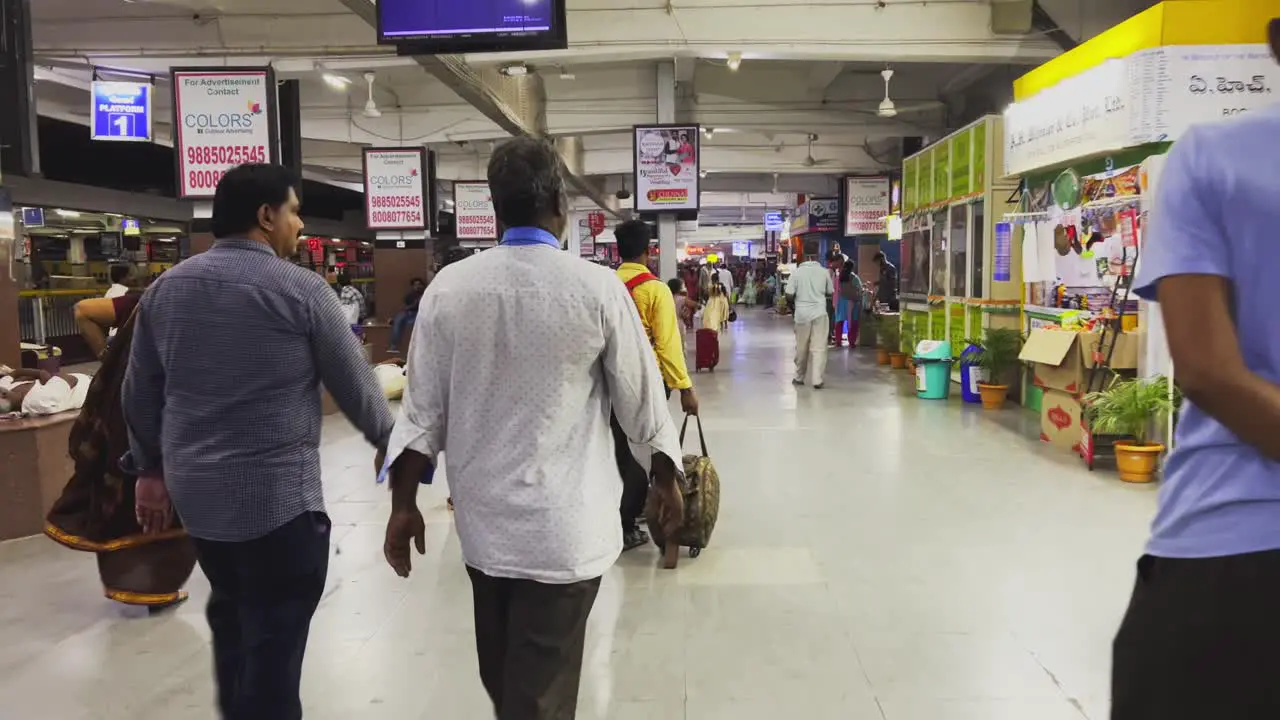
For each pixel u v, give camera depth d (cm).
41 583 445
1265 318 122
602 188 2683
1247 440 119
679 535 443
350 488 628
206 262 236
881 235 2044
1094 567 436
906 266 1316
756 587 418
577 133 1622
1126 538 480
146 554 395
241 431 233
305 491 242
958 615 380
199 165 867
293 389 238
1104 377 668
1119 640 140
